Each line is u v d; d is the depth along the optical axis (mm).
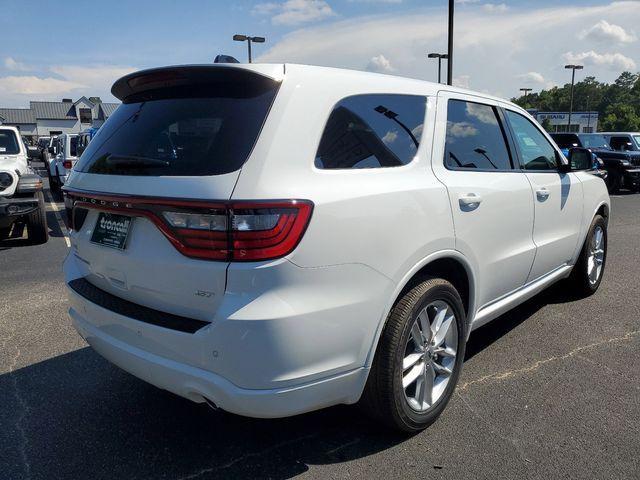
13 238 9117
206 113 2373
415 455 2631
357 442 2752
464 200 2910
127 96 2951
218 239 2064
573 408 3039
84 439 2820
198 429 2904
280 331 2076
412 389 2814
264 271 2059
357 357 2375
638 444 2689
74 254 3068
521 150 3754
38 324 4578
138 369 2426
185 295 2209
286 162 2164
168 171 2270
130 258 2393
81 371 3635
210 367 2139
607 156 15992
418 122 2854
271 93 2277
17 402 3213
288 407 2189
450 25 17172
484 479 2443
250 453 2680
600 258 5141
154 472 2541
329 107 2379
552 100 135500
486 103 3508
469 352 3834
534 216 3715
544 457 2594
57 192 16406
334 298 2234
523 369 3547
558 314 4594
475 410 3029
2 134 9344
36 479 2492
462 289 3131
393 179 2553
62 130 83562
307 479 2471
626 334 4141
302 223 2109
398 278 2492
